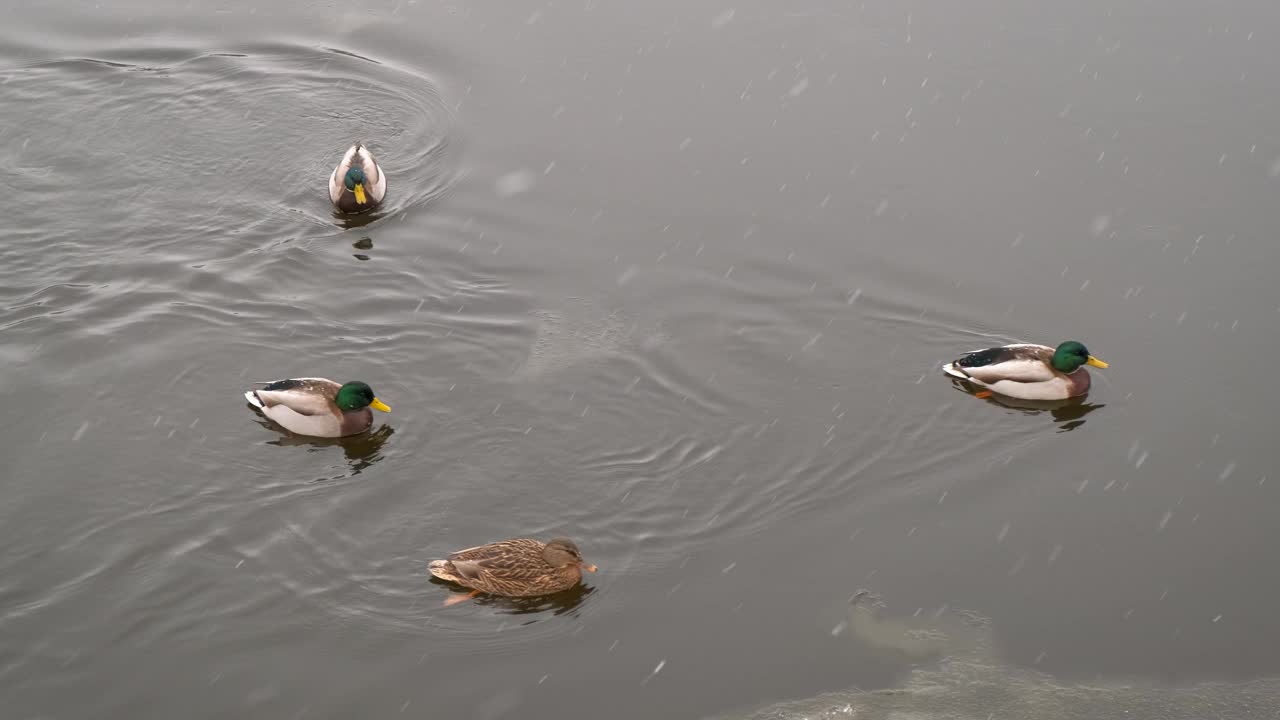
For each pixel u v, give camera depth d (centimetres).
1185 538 1666
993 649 1484
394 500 1688
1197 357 2028
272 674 1414
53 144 2523
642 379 1948
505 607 1521
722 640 1484
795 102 2686
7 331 1988
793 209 2370
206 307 2077
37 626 1457
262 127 2627
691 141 2562
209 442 1783
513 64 2825
